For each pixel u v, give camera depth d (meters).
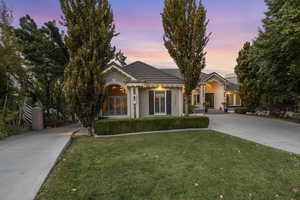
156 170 4.23
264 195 3.08
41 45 11.56
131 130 9.31
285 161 4.85
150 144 6.89
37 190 3.14
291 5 8.57
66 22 8.13
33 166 4.27
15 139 7.50
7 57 8.76
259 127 10.81
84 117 8.50
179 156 5.33
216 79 22.31
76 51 8.20
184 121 10.16
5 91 9.34
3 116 8.41
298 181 3.62
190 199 2.96
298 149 6.07
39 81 12.22
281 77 11.89
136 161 4.90
